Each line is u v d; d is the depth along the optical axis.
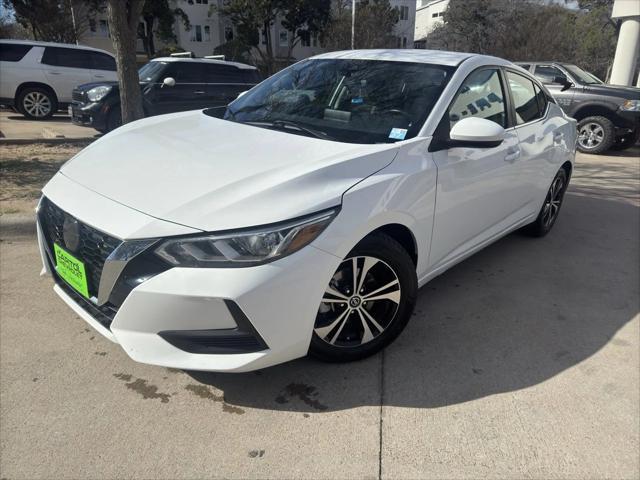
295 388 2.58
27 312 3.16
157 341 2.17
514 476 2.11
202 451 2.17
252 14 34.78
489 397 2.58
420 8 55.28
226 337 2.18
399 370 2.76
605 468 2.17
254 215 2.15
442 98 3.05
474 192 3.26
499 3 29.08
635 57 14.33
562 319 3.41
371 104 3.15
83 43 38.50
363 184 2.45
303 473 2.08
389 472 2.10
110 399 2.45
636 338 3.21
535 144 4.03
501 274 4.09
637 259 4.56
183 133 3.06
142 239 2.11
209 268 2.08
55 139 8.77
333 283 2.50
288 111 3.36
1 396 2.43
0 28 34.56
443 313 3.41
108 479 2.01
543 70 10.66
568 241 4.95
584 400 2.59
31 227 4.55
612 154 10.34
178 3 41.81
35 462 2.07
